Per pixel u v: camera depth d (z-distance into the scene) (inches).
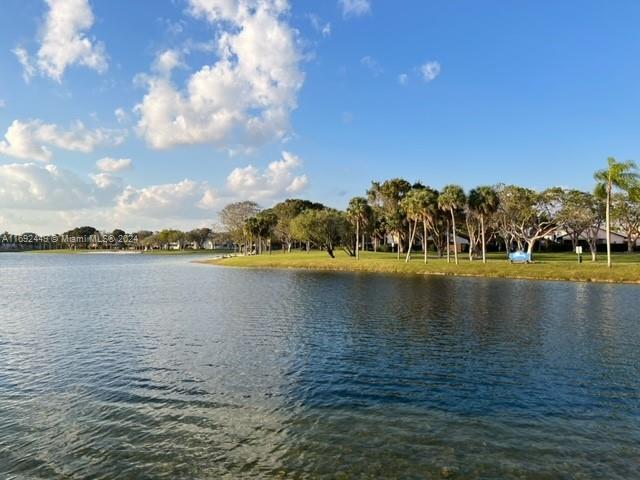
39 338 1022.4
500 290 1808.6
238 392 647.8
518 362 780.0
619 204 3174.2
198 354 858.1
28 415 571.8
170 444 489.1
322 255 4355.3
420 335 995.9
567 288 1855.3
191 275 3011.8
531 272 2332.7
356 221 3673.7
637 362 774.5
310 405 595.2
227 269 3609.7
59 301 1701.5
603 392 633.0
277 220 5930.1
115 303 1619.1
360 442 488.7
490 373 722.2
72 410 586.9
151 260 5999.0
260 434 511.5
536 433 506.9
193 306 1501.0
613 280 2089.1
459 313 1272.1
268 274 2940.5
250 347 908.6
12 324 1202.0
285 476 424.2
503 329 1051.3
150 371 753.0
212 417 559.5
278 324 1149.7
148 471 435.5
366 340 954.1
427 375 714.8
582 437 496.1
